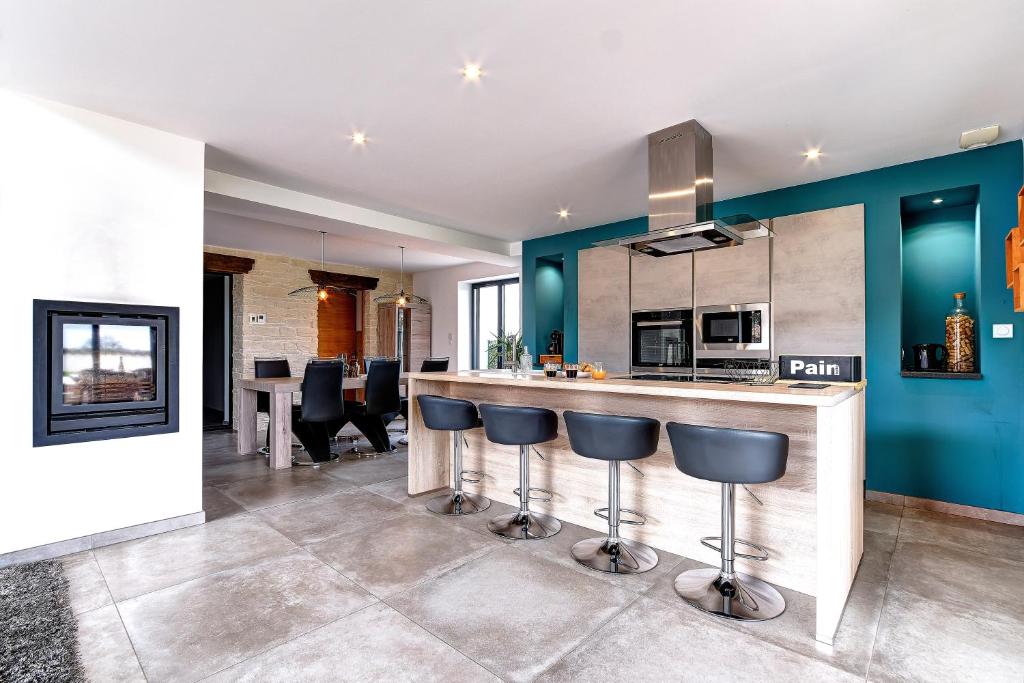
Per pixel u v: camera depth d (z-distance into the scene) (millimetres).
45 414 2615
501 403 3520
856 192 3771
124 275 2887
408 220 5285
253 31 2100
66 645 1826
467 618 2035
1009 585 2328
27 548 2564
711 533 2555
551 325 6535
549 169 3762
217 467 4586
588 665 1741
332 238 6219
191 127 3020
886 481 3631
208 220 5336
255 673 1686
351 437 6020
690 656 1796
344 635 1912
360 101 2715
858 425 2463
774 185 4047
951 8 1921
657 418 2748
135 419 2900
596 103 2729
